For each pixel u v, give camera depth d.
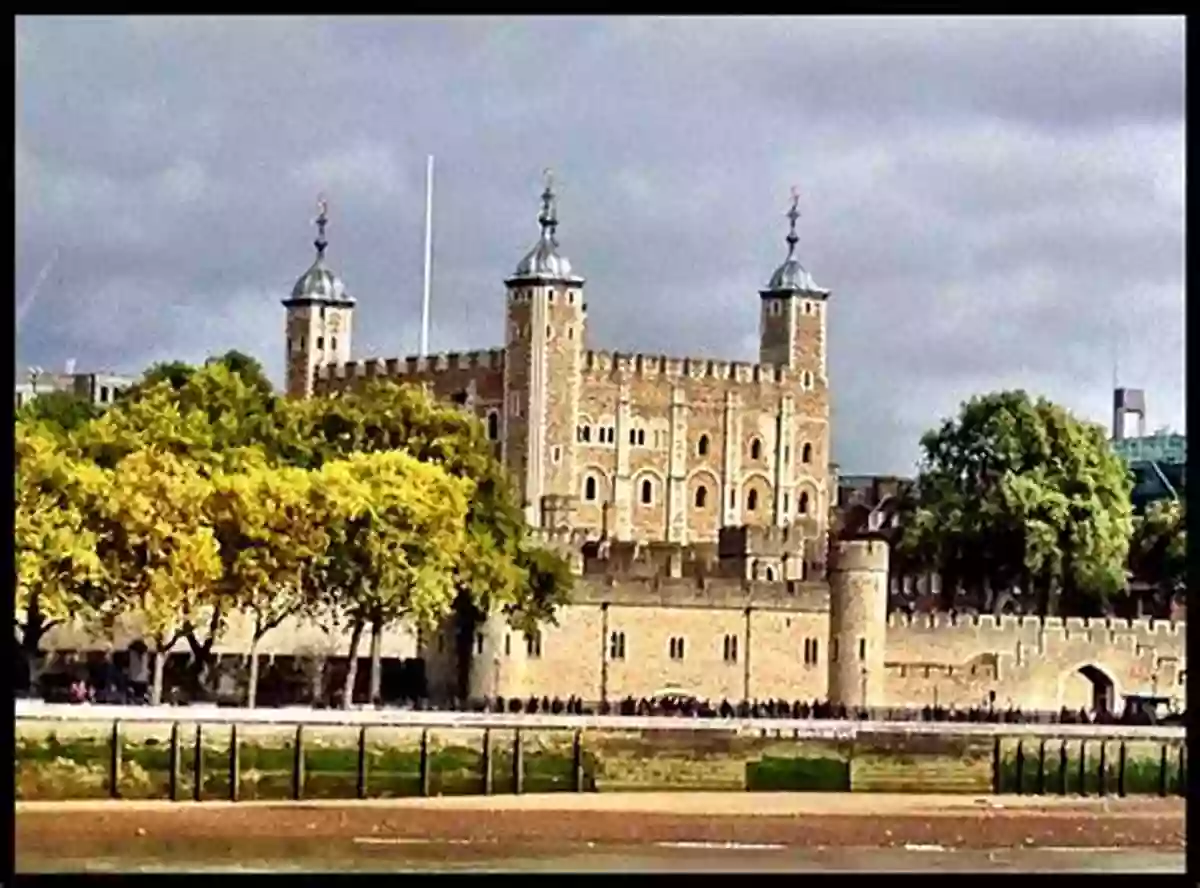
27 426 171.88
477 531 187.62
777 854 162.62
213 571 170.38
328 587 176.00
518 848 160.62
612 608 194.88
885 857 163.75
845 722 183.62
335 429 189.50
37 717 158.00
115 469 171.75
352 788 165.62
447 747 169.75
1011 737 187.38
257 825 160.00
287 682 180.38
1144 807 180.75
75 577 168.12
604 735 175.25
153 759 160.12
